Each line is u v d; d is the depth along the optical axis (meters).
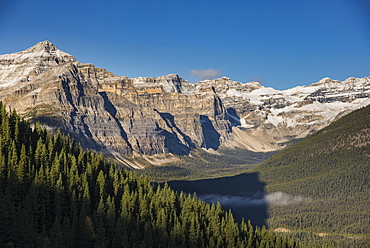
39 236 181.88
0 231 168.62
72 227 190.50
